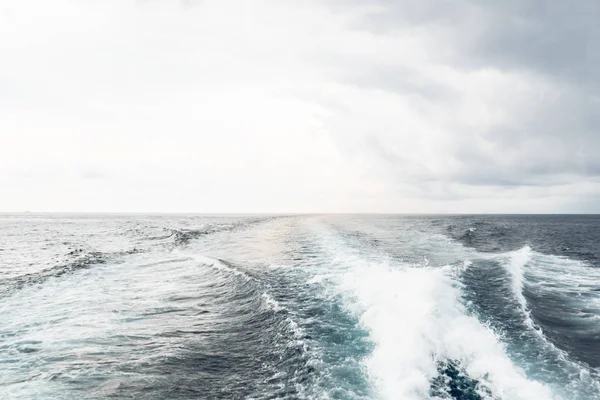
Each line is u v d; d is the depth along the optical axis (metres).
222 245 29.14
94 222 77.56
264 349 8.62
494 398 6.36
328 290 13.48
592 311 12.00
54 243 30.31
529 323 10.27
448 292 11.98
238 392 6.70
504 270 17.69
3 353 8.37
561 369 7.59
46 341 9.09
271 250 25.67
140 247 27.64
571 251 27.94
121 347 8.77
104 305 12.28
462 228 53.25
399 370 7.14
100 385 6.95
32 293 13.75
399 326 9.10
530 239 37.06
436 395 6.38
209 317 11.09
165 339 9.30
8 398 6.47
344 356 7.97
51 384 6.97
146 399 6.48
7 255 22.88
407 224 66.56
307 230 45.00
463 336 8.60
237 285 14.82
